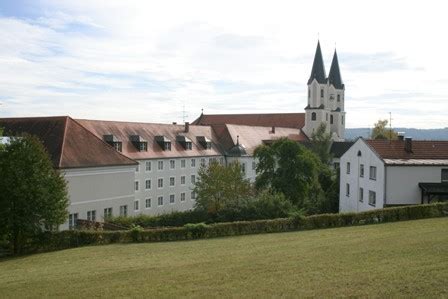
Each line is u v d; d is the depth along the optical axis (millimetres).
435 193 47938
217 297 18797
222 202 60219
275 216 51750
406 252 23750
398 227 35469
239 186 62844
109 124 74562
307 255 25859
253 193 63406
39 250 39562
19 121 57688
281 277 21078
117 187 56781
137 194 72062
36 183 38281
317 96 127750
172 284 21422
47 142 53219
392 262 21922
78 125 57281
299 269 22344
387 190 49594
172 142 82812
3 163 38188
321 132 108875
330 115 133750
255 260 25703
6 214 37969
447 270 19516
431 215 40156
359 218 40500
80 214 51344
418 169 49531
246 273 22438
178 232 39625
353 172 59344
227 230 40000
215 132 99750
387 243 27203
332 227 40156
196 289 20219
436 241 25953
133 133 76875
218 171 63219
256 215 51812
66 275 25797
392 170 49594
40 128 55688
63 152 51344
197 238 39375
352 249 26375
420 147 52938
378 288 18062
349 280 19500
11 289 23172
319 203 67500
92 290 21438
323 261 23703
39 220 38969
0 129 44656
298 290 18781
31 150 38938
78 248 37938
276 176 65625
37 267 30266
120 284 22203
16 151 38531
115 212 56531
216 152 92500
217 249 32031
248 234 39844
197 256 29453
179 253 31531
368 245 27219
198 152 87125
